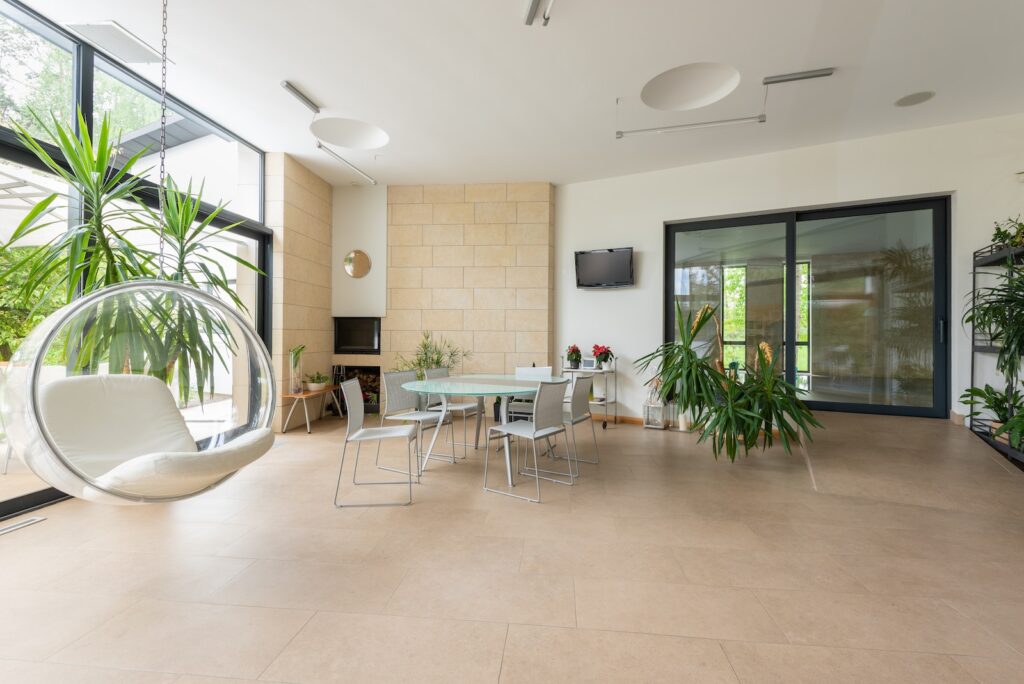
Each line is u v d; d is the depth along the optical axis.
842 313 4.90
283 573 1.98
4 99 2.66
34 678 1.36
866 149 4.53
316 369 5.65
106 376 2.34
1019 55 3.16
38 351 1.68
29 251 2.73
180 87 3.60
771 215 5.09
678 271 5.55
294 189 5.12
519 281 5.76
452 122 4.20
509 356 5.77
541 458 3.89
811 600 1.78
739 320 5.28
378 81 3.53
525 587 1.88
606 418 5.29
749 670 1.40
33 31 2.82
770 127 4.29
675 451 4.13
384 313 5.96
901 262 4.66
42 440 1.57
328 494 3.00
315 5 2.70
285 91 3.66
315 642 1.53
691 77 3.68
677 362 3.76
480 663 1.43
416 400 3.87
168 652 1.48
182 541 2.30
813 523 2.53
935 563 2.08
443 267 5.89
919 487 2.95
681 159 5.09
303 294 5.34
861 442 3.84
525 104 3.87
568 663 1.43
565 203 5.86
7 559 2.10
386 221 5.97
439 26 2.89
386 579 1.94
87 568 2.02
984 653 1.48
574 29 2.92
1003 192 4.07
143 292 2.18
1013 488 2.91
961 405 4.32
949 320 4.45
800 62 3.26
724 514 2.66
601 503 2.83
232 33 2.96
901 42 3.03
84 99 3.07
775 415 3.54
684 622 1.64
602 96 3.73
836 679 1.36
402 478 3.35
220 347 2.72
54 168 2.48
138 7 2.70
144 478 1.70
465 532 2.41
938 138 4.27
